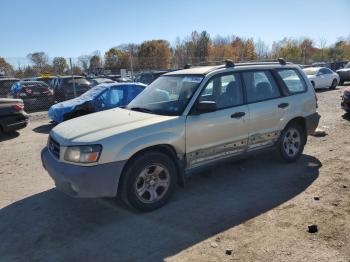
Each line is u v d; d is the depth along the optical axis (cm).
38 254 359
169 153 459
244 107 522
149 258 341
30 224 424
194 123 466
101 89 1127
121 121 453
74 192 408
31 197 510
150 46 6462
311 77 2109
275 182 525
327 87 2208
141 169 427
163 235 383
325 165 595
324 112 1220
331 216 407
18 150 813
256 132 539
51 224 422
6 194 526
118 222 418
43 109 1789
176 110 471
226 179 546
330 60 4650
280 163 611
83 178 394
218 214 427
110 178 405
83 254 354
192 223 407
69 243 376
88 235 391
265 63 586
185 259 336
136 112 495
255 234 375
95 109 1083
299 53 6284
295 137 612
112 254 351
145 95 551
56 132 462
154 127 436
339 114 1159
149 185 440
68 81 1841
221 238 371
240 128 516
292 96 591
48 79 2039
